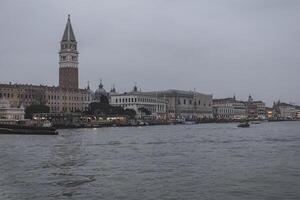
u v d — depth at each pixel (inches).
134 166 3373.5
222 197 2293.3
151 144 5649.6
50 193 2378.2
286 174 2965.1
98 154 4266.7
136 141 6259.8
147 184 2615.7
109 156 4079.7
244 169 3203.7
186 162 3622.0
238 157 3996.1
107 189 2476.6
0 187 2524.6
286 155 4151.1
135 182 2674.7
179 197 2294.5
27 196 2311.8
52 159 3806.6
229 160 3757.4
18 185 2581.2
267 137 7278.5
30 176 2881.4
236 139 6737.2
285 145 5418.3
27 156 4035.4
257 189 2472.9
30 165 3403.1
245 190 2447.1
